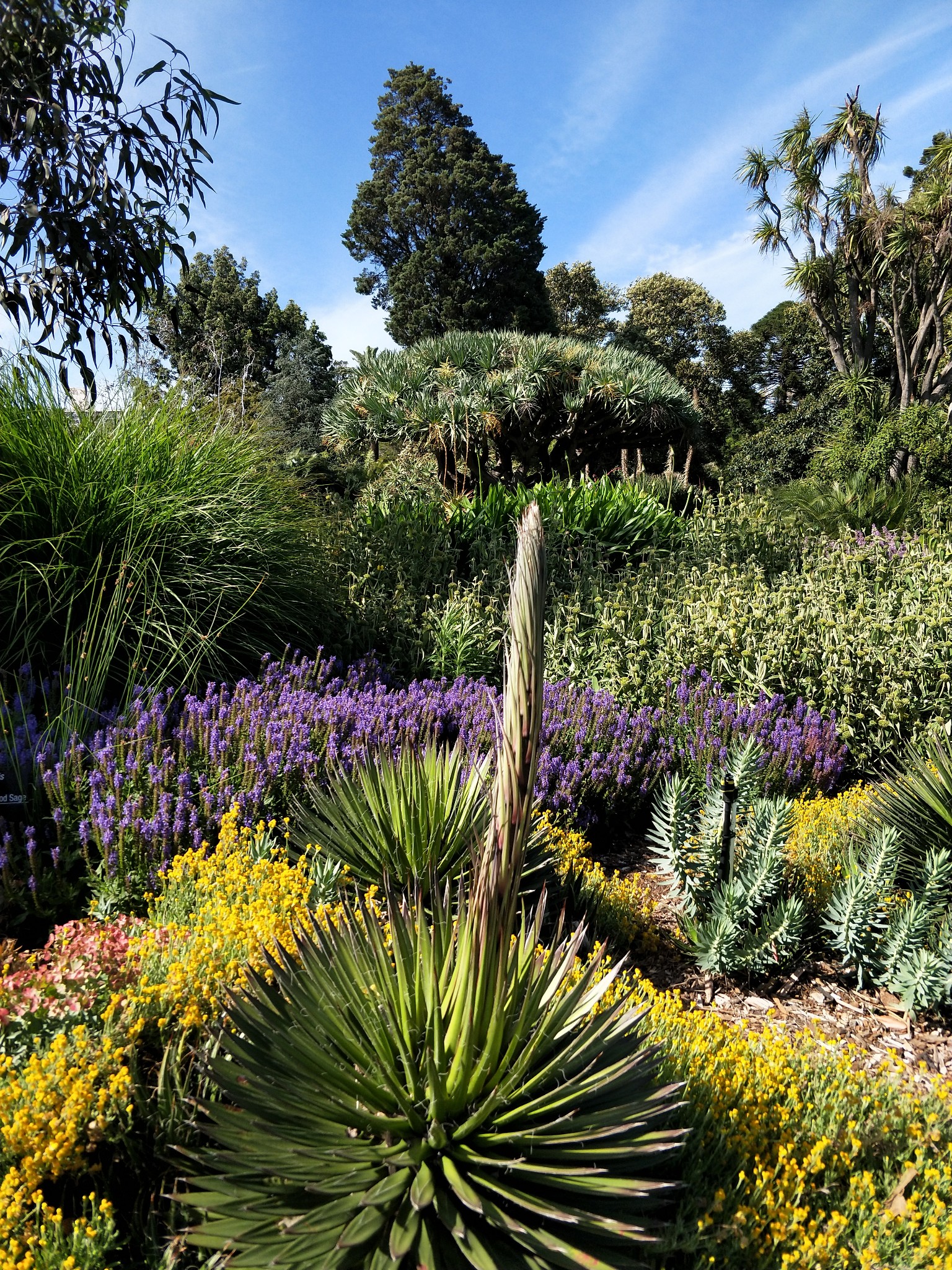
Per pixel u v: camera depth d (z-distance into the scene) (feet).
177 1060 7.48
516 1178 6.19
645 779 17.78
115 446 18.79
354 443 61.31
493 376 59.26
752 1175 7.53
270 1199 5.91
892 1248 6.79
